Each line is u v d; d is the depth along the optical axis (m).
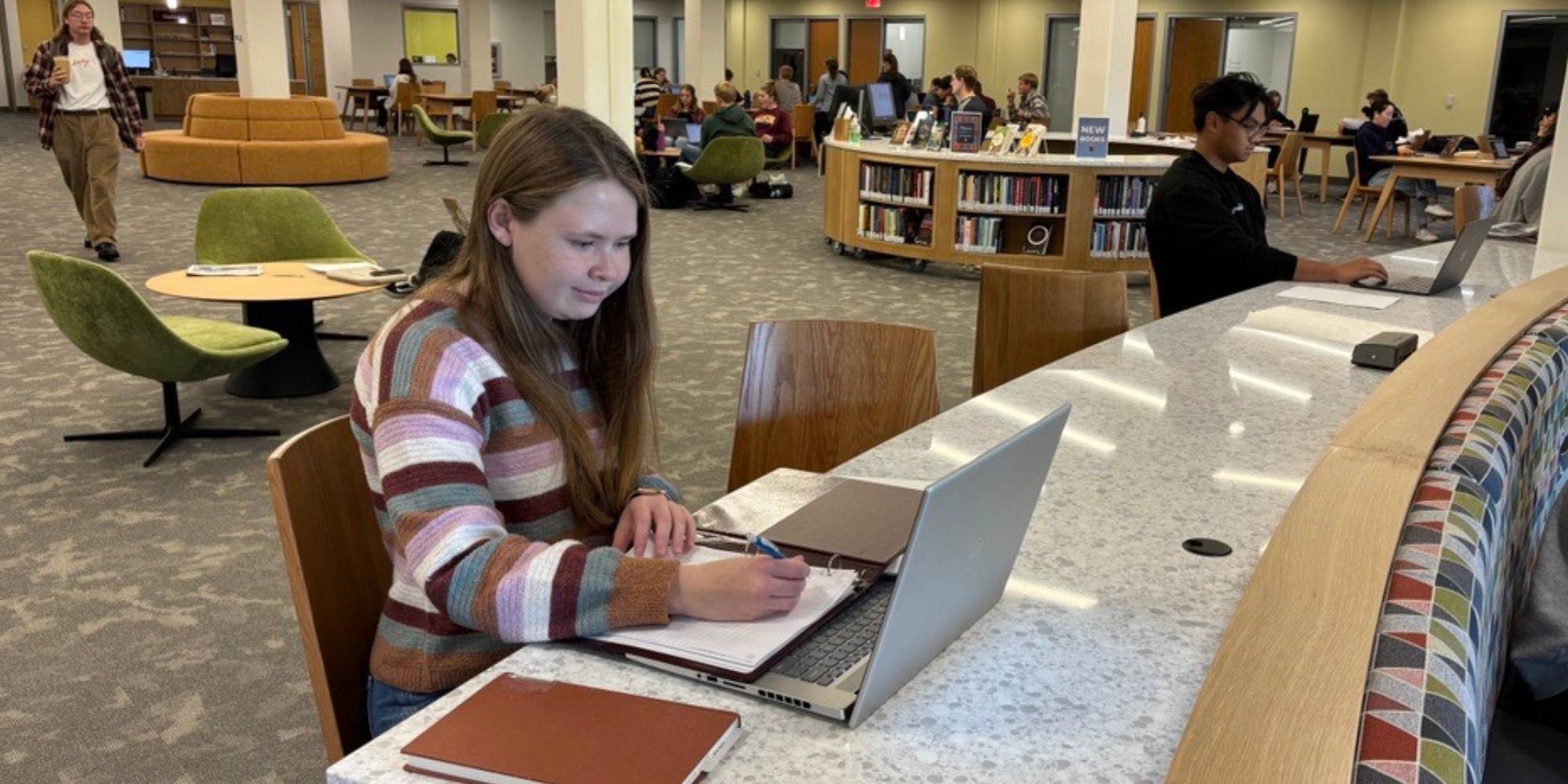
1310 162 16.59
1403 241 10.17
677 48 25.30
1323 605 1.14
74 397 4.70
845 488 1.66
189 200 10.84
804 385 2.46
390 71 23.77
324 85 23.81
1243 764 0.88
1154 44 17.61
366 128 18.77
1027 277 3.09
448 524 1.18
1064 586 1.36
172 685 2.57
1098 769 0.99
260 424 4.45
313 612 1.45
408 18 23.86
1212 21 17.14
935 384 2.41
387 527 1.33
